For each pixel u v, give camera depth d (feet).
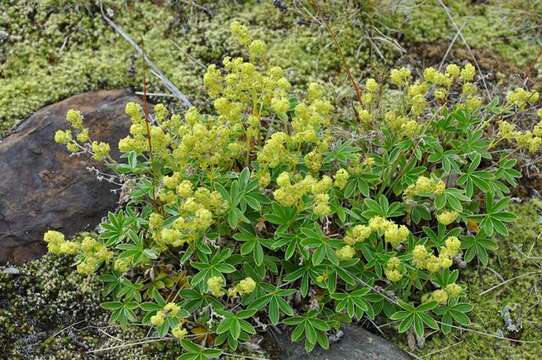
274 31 2.96
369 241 2.26
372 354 2.18
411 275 2.23
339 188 2.35
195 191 2.19
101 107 2.65
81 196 2.46
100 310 2.33
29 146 2.53
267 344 2.23
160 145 2.21
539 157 2.65
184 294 2.21
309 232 2.16
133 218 2.27
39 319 2.32
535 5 3.10
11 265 2.38
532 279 2.40
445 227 2.34
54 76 2.77
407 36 3.02
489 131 2.67
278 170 2.31
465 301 2.30
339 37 2.95
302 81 2.83
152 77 2.80
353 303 2.19
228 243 2.30
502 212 2.35
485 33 3.04
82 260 2.23
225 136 2.24
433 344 2.27
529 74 2.91
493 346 2.27
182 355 2.12
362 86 2.83
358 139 2.46
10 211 2.42
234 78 2.23
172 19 2.96
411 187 2.20
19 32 2.87
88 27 2.92
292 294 2.26
